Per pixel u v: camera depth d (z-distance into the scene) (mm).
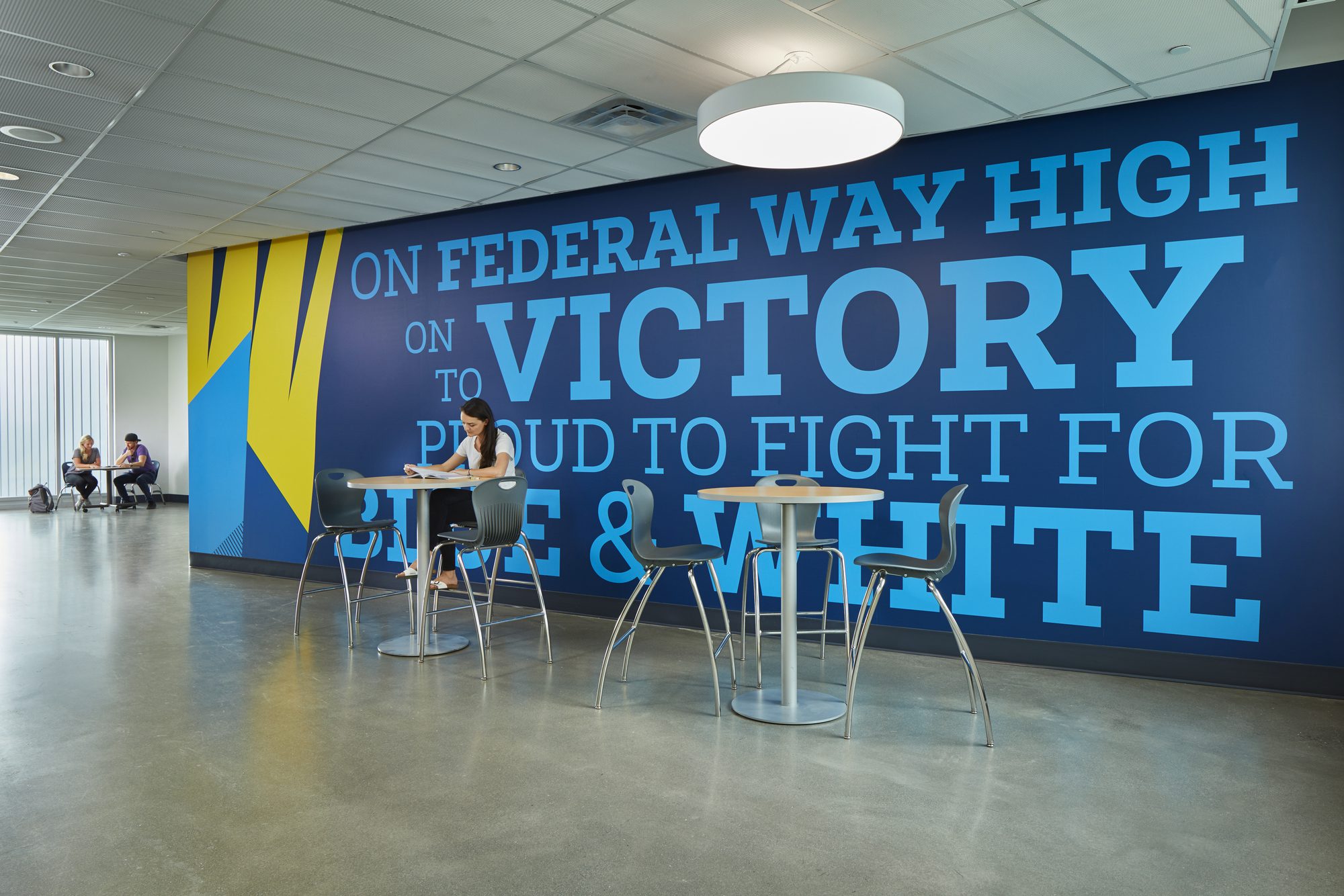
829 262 5289
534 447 6414
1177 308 4430
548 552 6328
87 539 10516
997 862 2496
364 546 7285
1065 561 4676
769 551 4738
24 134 4984
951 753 3385
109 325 14070
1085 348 4625
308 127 4902
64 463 15227
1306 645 4203
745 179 5555
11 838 2648
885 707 3965
